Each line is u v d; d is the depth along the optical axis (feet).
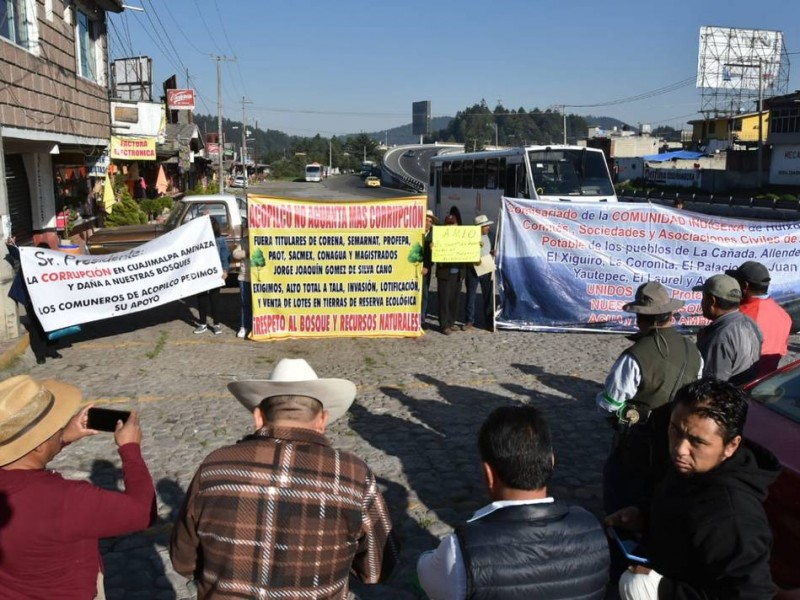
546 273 35.78
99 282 31.14
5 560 7.52
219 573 7.36
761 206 136.56
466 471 19.30
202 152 166.40
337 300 34.37
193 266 33.53
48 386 8.48
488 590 7.17
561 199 66.95
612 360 30.91
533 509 7.59
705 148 256.32
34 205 55.52
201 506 7.47
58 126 51.85
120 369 28.63
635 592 8.74
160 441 20.90
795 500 11.25
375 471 19.17
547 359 31.01
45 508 7.56
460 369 29.27
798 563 11.16
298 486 7.47
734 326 14.84
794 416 13.97
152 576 14.29
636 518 10.11
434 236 34.50
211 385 26.48
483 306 39.52
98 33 65.82
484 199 79.05
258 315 33.83
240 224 47.57
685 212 35.47
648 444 13.12
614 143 278.67
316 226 33.76
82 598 7.98
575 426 22.81
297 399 8.09
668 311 13.26
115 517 7.71
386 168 275.18
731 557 7.80
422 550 15.37
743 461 8.29
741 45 245.24
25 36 46.55
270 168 463.01
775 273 36.19
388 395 25.70
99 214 73.31
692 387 8.45
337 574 7.64
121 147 71.92
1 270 28.63
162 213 99.40
